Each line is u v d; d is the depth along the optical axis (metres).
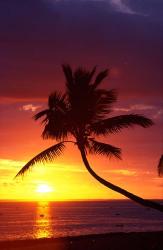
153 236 24.05
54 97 20.86
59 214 167.50
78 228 89.38
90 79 21.30
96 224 101.69
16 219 127.75
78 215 157.88
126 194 20.28
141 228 87.50
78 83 21.12
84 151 20.61
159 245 21.00
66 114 20.80
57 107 21.00
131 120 20.44
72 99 20.95
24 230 84.12
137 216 150.38
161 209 20.02
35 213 180.88
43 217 141.50
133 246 20.81
